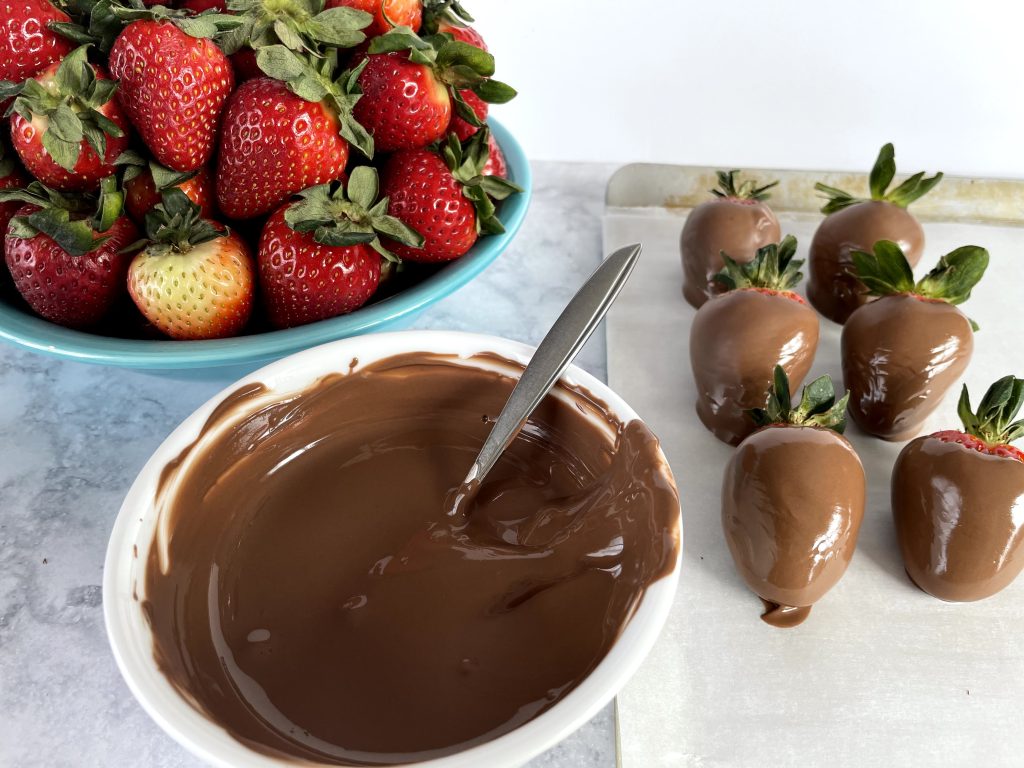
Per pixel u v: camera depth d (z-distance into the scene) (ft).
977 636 0.83
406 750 0.61
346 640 0.68
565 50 1.45
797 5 1.38
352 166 0.94
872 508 0.95
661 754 0.73
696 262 1.15
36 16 0.80
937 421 1.04
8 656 0.78
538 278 1.24
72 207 0.84
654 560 0.66
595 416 0.79
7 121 0.85
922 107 1.48
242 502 0.78
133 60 0.78
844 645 0.82
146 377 1.06
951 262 1.02
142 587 0.66
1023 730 0.75
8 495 0.91
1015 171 1.52
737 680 0.78
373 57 0.87
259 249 0.85
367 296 0.87
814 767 0.72
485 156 0.92
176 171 0.84
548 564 0.73
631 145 1.55
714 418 1.00
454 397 0.85
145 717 0.74
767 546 0.80
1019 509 0.81
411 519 0.77
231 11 0.84
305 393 0.81
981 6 1.36
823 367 1.12
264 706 0.64
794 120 1.51
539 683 0.65
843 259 1.14
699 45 1.43
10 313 0.86
